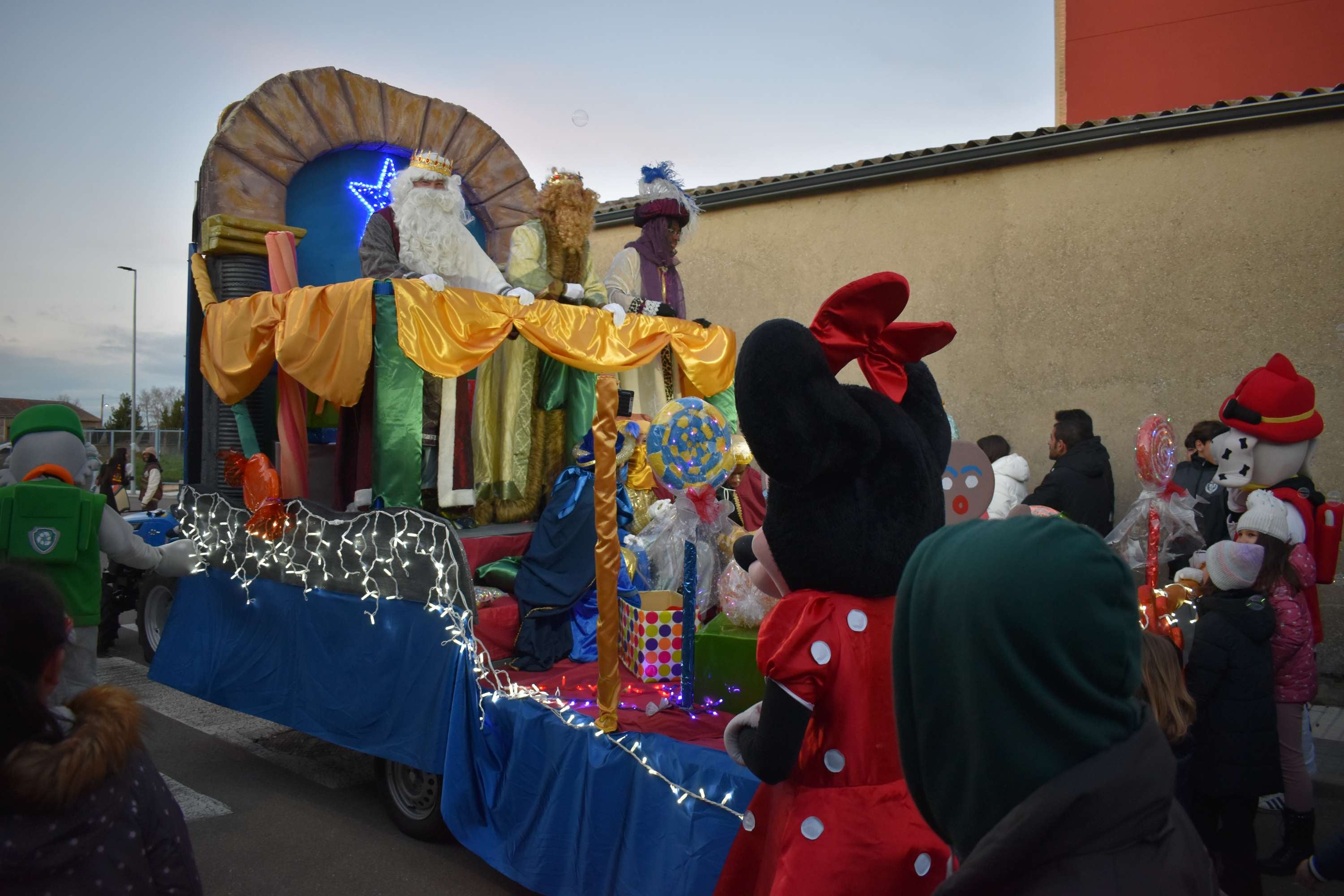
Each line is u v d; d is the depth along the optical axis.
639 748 2.88
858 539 1.90
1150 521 3.86
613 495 2.98
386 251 4.73
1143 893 0.93
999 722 0.95
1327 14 10.29
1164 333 7.19
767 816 2.11
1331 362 6.67
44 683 1.59
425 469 4.91
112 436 28.55
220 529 4.77
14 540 3.42
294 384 4.80
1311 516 4.25
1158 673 2.87
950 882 0.97
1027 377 7.71
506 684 3.53
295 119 5.28
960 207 8.03
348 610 3.99
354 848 3.95
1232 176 6.96
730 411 5.54
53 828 1.49
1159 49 10.90
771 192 8.81
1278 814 4.64
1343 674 6.54
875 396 2.02
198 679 4.71
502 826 3.32
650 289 5.52
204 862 3.81
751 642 3.06
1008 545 0.98
